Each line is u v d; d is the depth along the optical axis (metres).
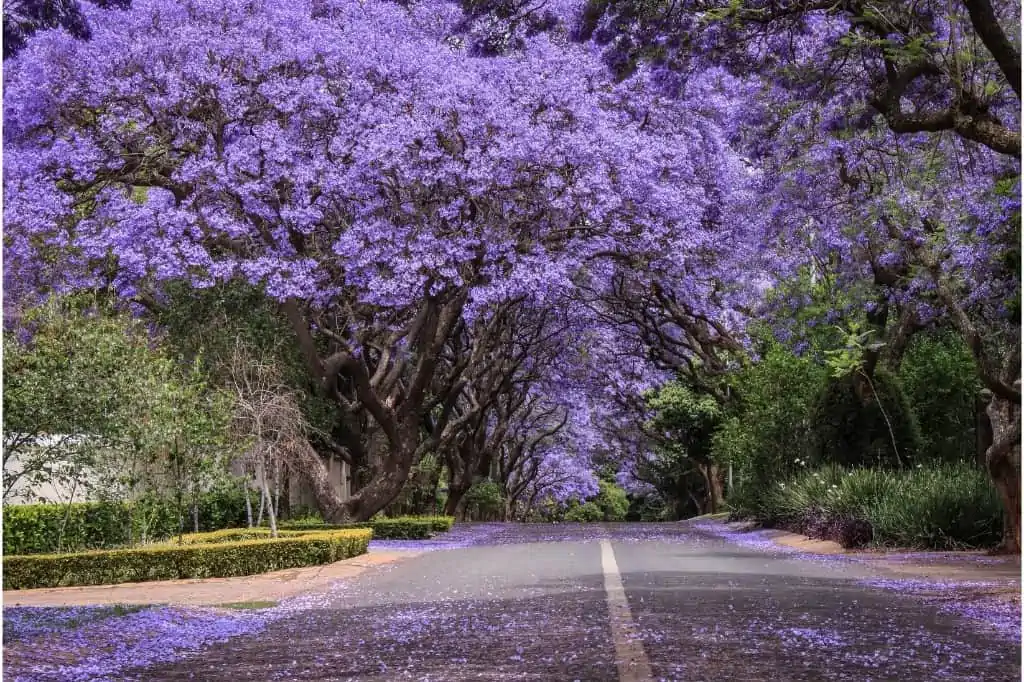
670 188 30.42
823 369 28.80
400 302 27.36
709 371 38.50
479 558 20.33
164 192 27.94
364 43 28.23
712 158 33.88
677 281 34.75
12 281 26.50
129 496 20.14
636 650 8.01
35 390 15.85
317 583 16.09
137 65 26.72
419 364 29.33
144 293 28.12
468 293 28.84
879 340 26.89
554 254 29.36
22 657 8.34
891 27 14.45
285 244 27.83
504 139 26.98
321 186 26.80
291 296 26.72
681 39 15.65
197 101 26.91
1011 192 18.19
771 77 17.06
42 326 17.81
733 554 20.34
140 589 15.64
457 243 26.81
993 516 20.42
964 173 21.39
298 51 27.33
